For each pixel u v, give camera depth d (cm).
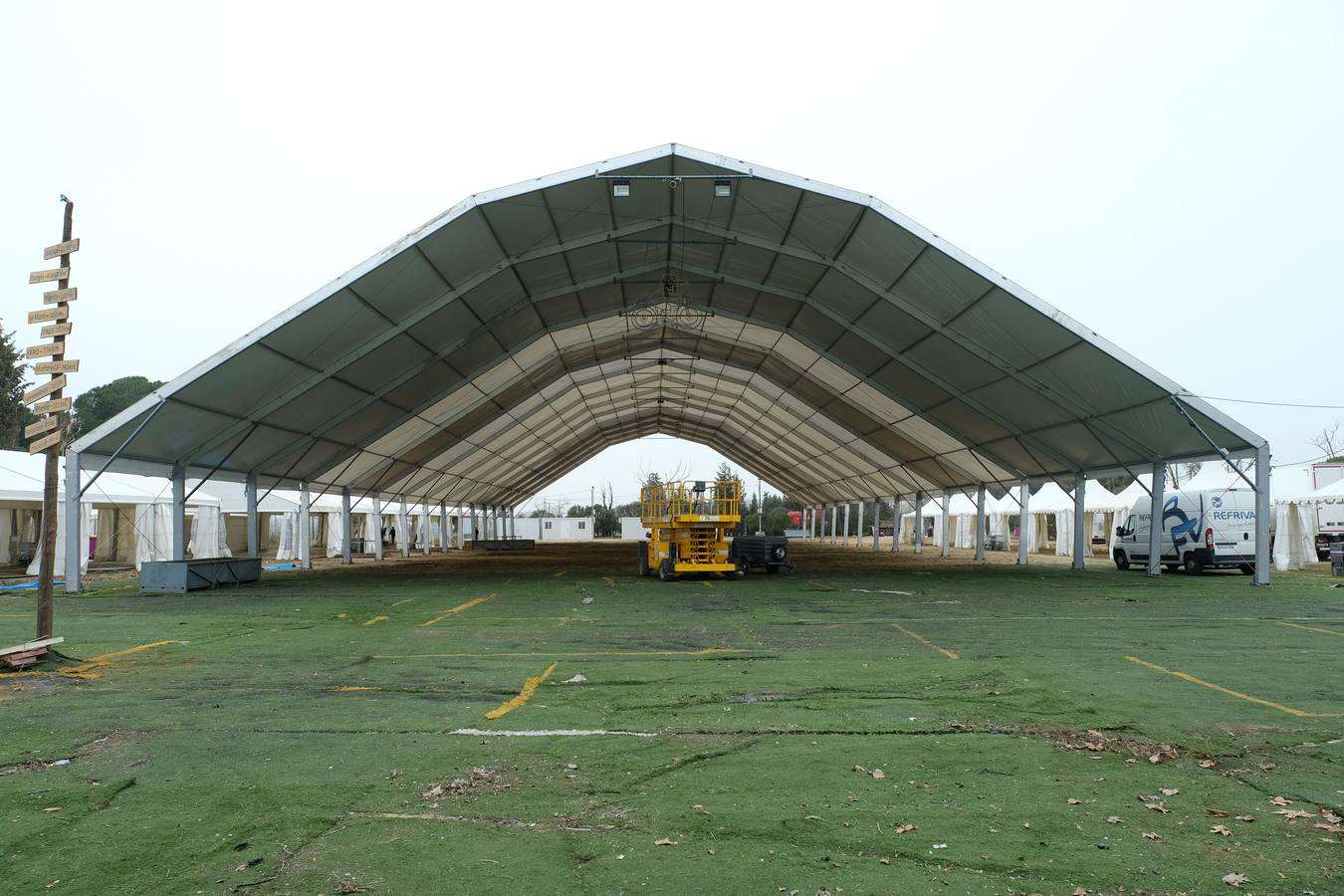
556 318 2677
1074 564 2706
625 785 522
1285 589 1858
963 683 827
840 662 951
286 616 1490
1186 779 532
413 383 2536
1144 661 945
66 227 1037
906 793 505
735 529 2395
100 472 2025
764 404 4053
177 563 2011
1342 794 500
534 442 4597
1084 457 2564
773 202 1955
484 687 833
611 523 9288
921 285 2047
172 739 641
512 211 1906
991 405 2517
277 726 679
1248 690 789
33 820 470
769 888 378
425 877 392
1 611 1585
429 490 4259
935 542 6056
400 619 1423
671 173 1878
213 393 1991
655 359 3681
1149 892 374
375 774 549
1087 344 1931
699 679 858
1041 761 570
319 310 1884
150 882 390
